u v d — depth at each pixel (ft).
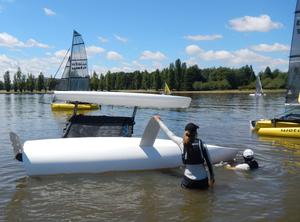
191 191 24.14
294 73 57.77
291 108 60.90
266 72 424.46
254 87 401.29
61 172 27.04
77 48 110.01
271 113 89.40
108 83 368.89
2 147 39.22
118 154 28.07
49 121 67.31
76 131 32.14
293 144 42.86
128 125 32.81
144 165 28.48
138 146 28.86
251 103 139.64
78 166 27.25
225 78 415.03
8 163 31.48
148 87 369.09
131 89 376.27
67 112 89.51
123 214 20.40
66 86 113.09
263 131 50.14
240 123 65.51
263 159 34.17
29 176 26.84
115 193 23.76
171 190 24.32
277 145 42.16
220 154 31.50
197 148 24.31
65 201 22.35
